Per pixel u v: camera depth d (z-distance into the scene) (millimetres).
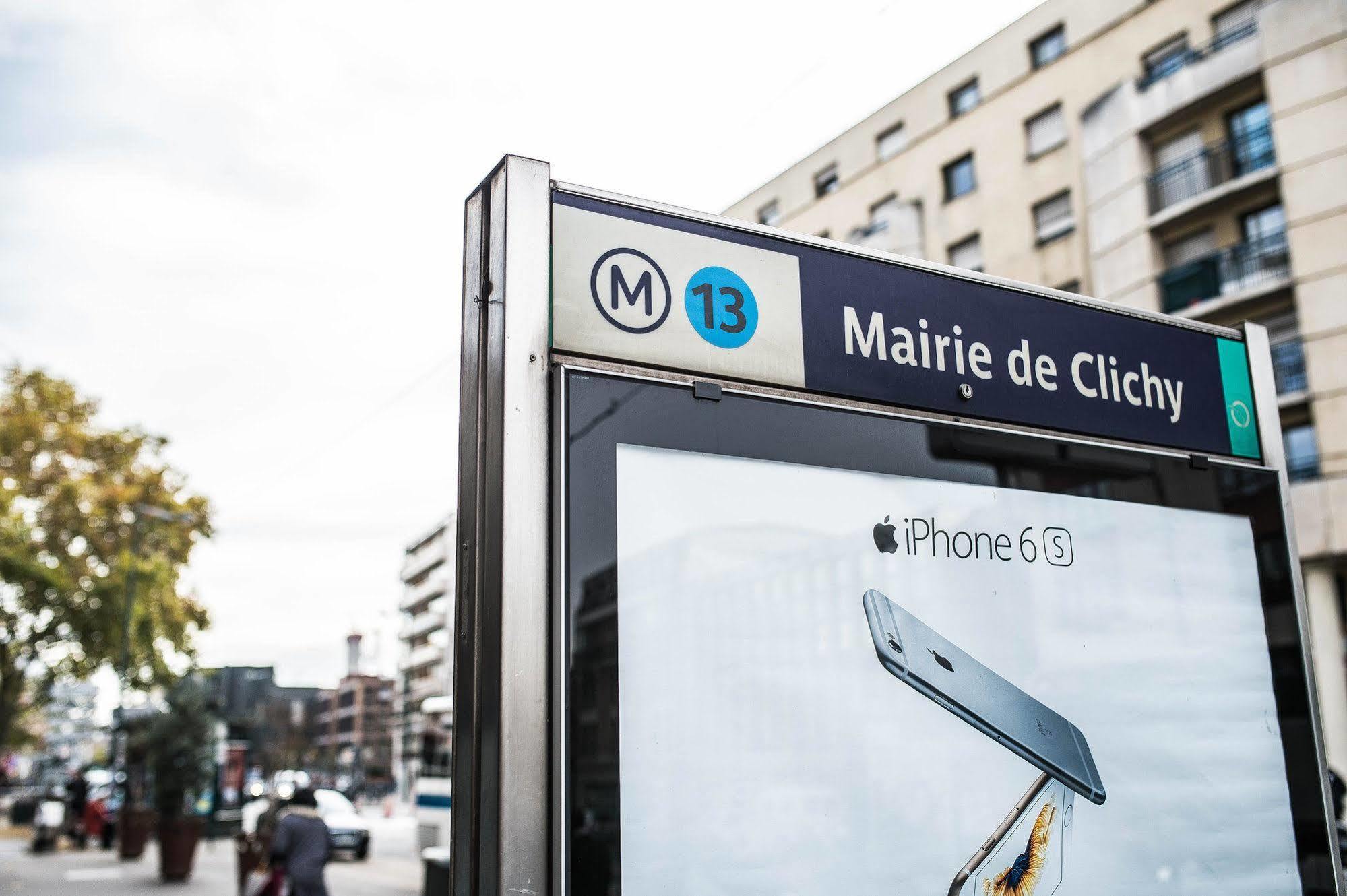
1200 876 2172
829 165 25578
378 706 92875
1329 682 16891
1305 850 2354
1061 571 2184
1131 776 2137
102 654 32312
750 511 1797
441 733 19719
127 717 25141
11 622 30688
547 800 1493
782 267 2033
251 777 25562
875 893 1754
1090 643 2174
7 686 31703
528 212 1714
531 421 1630
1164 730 2217
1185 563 2396
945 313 2250
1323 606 17156
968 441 2137
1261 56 18297
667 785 1593
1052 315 2428
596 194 1837
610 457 1670
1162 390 2576
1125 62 20391
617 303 1811
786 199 25906
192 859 15898
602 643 1582
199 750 16453
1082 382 2430
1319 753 2465
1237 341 2791
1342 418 17141
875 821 1783
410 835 32875
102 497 31266
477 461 1672
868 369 2098
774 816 1682
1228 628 2416
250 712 25766
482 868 1479
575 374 1668
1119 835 2082
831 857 1721
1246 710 2373
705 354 1889
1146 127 20016
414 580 82750
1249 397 2758
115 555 31500
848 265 2129
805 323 2035
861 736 1809
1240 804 2283
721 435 1810
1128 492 2357
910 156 23953
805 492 1875
